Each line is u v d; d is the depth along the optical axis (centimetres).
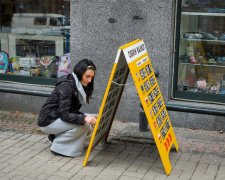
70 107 495
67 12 663
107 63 627
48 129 503
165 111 518
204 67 616
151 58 606
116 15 610
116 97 520
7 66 716
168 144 495
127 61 451
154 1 591
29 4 689
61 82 494
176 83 620
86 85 499
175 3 593
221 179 457
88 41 630
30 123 626
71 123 496
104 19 617
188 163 496
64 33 672
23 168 478
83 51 635
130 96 625
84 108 649
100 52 627
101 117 482
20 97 680
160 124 486
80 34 632
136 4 599
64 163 492
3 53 716
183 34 612
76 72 493
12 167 480
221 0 593
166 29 593
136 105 625
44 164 489
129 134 568
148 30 600
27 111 680
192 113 602
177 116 609
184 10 606
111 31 617
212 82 615
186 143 551
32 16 690
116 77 484
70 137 503
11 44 710
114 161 499
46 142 553
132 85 621
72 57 642
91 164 490
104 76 632
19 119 645
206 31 607
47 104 506
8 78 710
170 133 514
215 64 612
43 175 462
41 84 691
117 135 568
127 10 604
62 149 507
